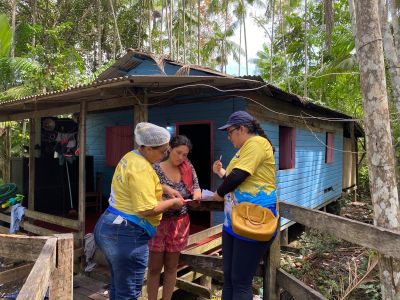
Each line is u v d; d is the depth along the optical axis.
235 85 5.42
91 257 4.85
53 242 1.86
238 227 2.31
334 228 2.29
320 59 15.29
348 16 14.93
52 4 19.56
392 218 2.79
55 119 7.96
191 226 6.68
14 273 3.91
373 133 2.88
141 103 4.75
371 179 2.93
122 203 2.37
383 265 2.61
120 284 2.36
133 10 21.73
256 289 4.70
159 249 3.09
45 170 7.21
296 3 19.00
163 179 3.13
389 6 7.13
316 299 2.33
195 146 8.51
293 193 7.80
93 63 22.09
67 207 7.52
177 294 4.89
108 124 8.34
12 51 12.06
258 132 2.60
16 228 6.57
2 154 10.52
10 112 7.15
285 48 18.45
